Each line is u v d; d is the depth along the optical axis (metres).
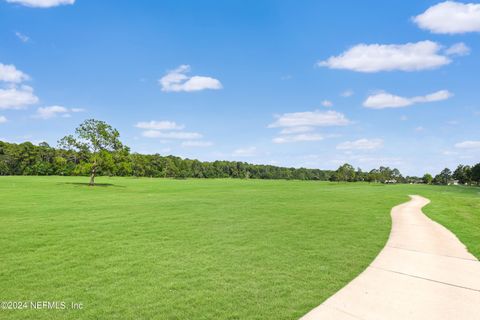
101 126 51.31
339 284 6.64
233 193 35.78
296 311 5.38
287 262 8.24
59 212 17.61
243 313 5.32
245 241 10.70
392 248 9.68
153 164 121.31
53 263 8.12
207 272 7.44
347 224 14.13
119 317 5.18
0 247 9.69
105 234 11.72
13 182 48.50
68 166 95.69
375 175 132.12
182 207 20.47
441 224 14.19
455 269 7.59
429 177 139.25
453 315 5.22
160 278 7.02
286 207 20.77
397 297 5.96
